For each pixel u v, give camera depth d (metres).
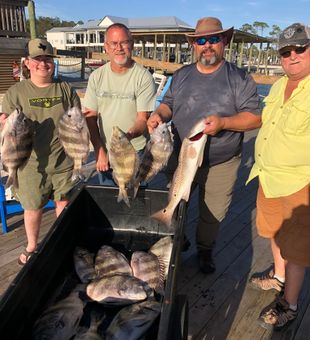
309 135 2.29
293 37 2.26
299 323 2.78
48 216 4.47
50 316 1.89
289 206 2.47
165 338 1.40
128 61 3.24
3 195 3.93
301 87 2.31
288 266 2.58
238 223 4.38
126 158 2.61
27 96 3.04
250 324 2.78
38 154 3.17
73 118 2.79
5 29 11.91
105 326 1.89
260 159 2.67
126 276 2.19
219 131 2.88
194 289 3.17
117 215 2.94
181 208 2.49
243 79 2.86
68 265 2.47
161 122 2.82
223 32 2.75
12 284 1.70
